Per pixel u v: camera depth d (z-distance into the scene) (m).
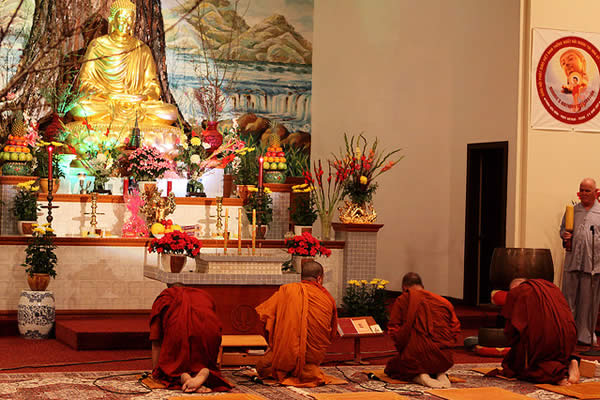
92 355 6.85
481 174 10.08
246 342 6.27
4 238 7.98
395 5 11.44
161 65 13.58
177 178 9.41
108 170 9.48
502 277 7.94
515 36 9.37
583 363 6.27
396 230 11.14
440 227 10.50
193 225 9.33
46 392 5.13
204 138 10.57
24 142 9.17
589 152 9.50
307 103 14.16
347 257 9.11
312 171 12.96
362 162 9.33
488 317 9.19
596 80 9.52
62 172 9.66
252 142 13.91
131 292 8.41
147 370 6.11
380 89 11.63
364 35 12.01
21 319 7.67
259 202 9.08
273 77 14.08
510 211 9.32
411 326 5.78
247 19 14.01
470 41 10.12
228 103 13.88
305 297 5.67
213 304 5.61
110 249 8.35
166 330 5.39
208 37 13.84
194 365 5.34
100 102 11.59
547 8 9.34
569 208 8.43
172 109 12.10
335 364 6.70
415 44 11.05
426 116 10.80
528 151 9.23
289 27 14.15
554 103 9.34
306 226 9.48
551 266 7.98
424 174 10.78
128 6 12.43
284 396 5.19
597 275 8.34
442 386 5.67
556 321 5.84
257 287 6.79
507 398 5.25
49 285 8.15
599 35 9.53
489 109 9.76
